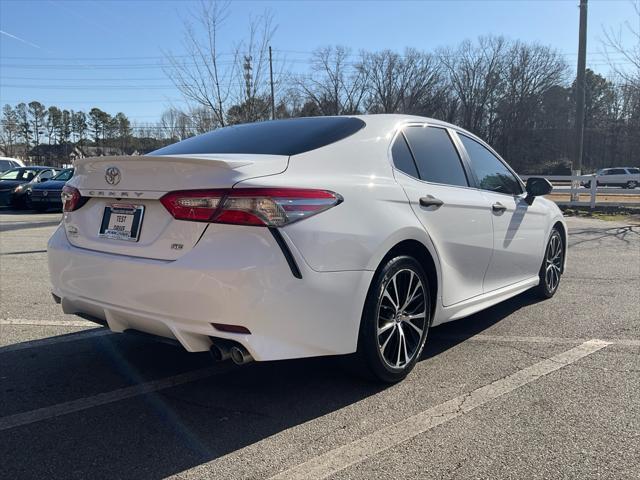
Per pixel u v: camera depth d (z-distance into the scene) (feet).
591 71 238.68
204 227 8.95
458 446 8.78
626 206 56.13
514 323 15.66
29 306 17.43
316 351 9.48
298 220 9.09
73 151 254.68
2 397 10.69
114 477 7.98
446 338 14.32
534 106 237.86
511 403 10.34
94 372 12.03
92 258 10.27
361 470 8.11
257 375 11.83
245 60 50.19
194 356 13.06
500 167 16.02
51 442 8.96
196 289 8.80
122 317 10.04
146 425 9.55
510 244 15.05
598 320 15.90
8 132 294.46
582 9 63.46
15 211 61.05
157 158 9.39
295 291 8.97
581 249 30.07
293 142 10.90
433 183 12.41
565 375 11.70
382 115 12.48
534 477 7.92
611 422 9.58
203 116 53.98
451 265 12.51
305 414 9.96
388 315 10.98
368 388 11.08
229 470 8.16
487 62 232.32
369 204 10.33
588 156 237.86
